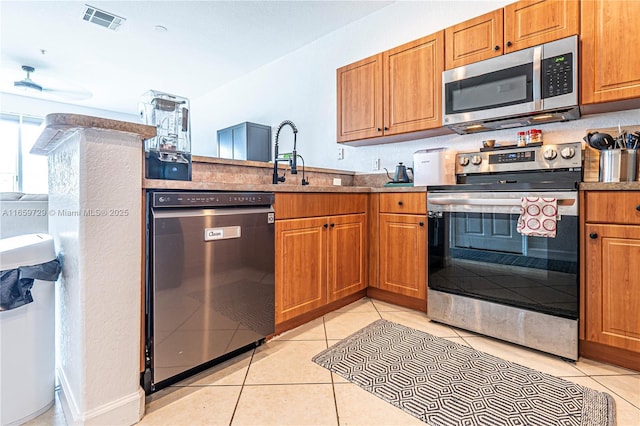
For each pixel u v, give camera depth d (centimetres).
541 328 163
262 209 161
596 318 150
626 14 158
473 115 201
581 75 170
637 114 178
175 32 324
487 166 212
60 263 127
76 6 280
